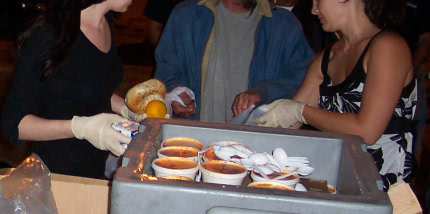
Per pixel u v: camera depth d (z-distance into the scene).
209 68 2.64
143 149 1.15
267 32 2.63
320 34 2.97
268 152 1.35
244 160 1.24
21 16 9.84
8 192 1.29
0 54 7.71
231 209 0.91
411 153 1.89
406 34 2.99
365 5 1.77
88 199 1.42
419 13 2.98
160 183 0.94
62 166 1.87
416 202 1.27
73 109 1.81
